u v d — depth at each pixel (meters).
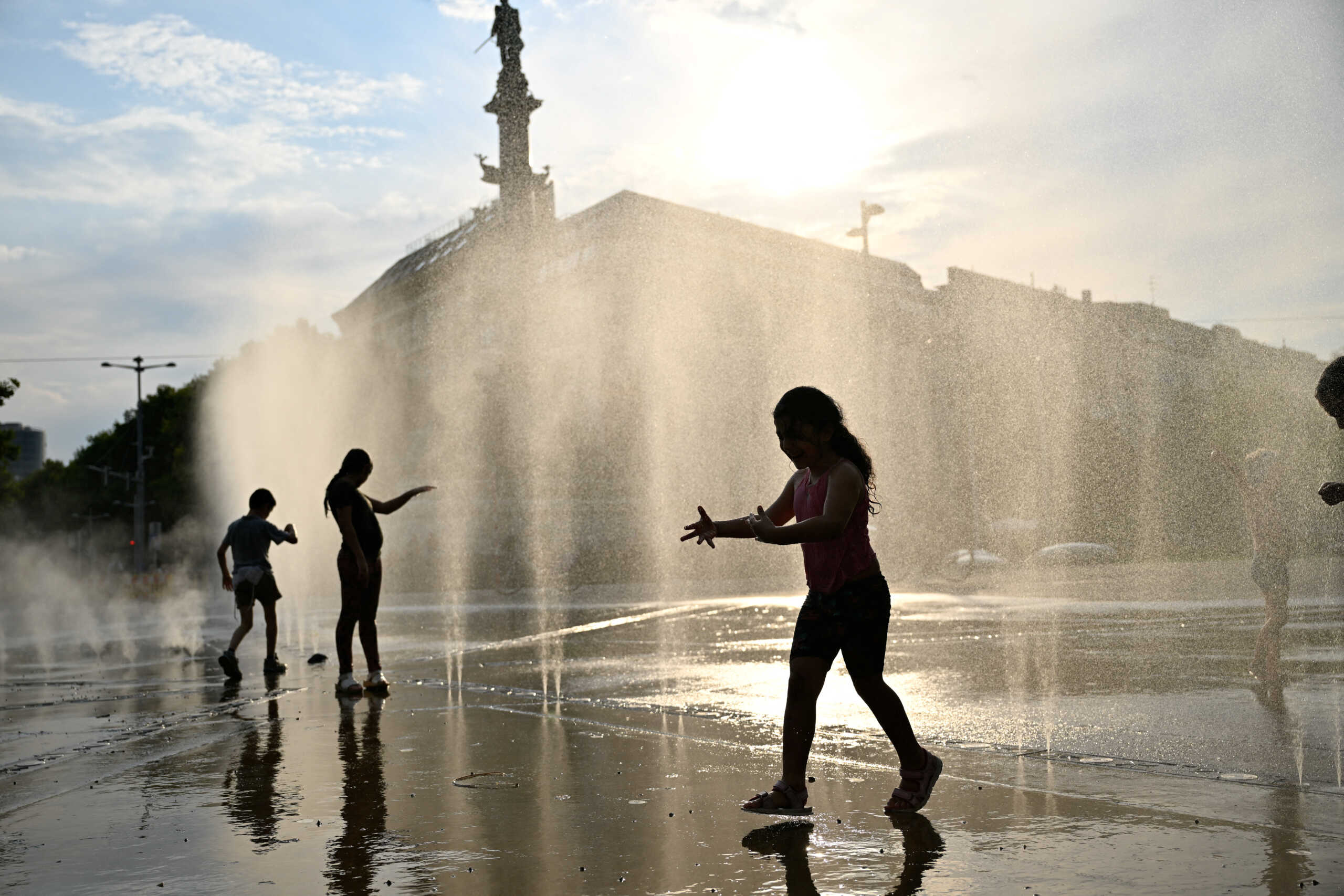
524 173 42.31
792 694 3.34
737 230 45.22
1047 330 33.06
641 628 11.14
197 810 3.47
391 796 3.61
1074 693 5.52
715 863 2.70
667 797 3.49
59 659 10.62
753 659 7.82
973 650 7.73
